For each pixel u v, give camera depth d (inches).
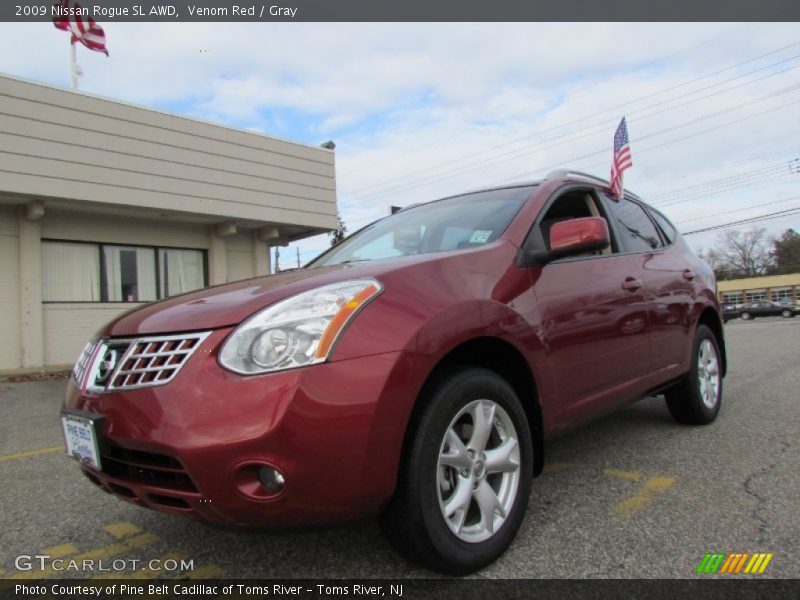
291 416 69.5
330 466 70.9
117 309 425.4
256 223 482.0
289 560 92.4
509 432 92.6
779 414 177.5
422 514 77.6
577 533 97.1
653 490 115.6
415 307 81.9
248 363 72.9
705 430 161.3
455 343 83.3
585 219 102.7
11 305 372.8
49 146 358.3
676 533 95.5
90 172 374.9
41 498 127.4
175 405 72.4
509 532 89.7
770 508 103.7
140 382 77.2
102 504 123.0
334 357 73.5
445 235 118.6
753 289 2049.7
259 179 467.5
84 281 410.6
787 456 133.6
